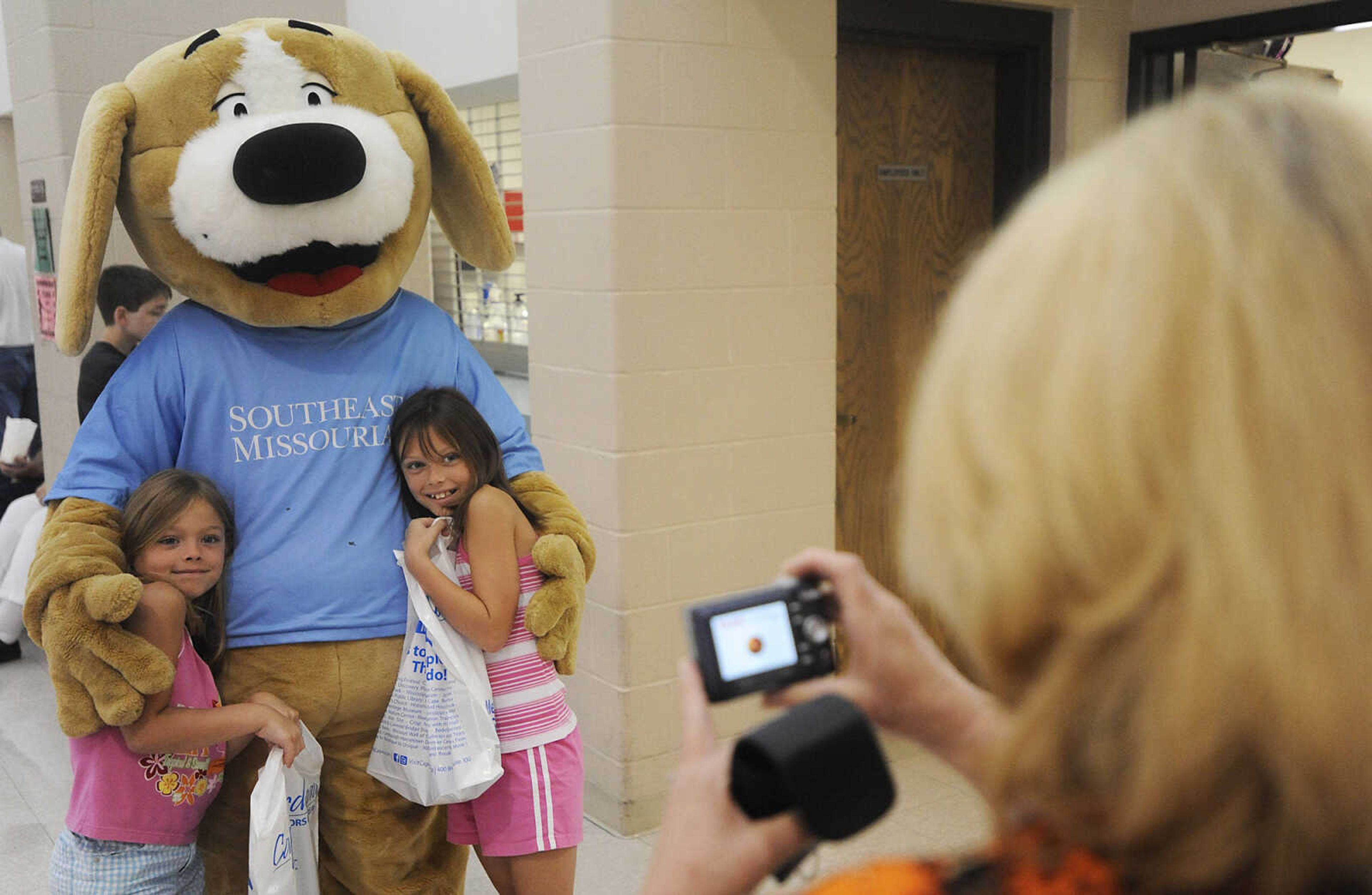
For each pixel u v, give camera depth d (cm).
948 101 396
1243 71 417
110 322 386
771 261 342
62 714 215
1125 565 49
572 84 321
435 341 259
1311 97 57
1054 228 55
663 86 316
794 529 359
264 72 227
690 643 83
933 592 55
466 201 266
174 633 218
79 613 210
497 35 454
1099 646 50
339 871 258
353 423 242
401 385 250
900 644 87
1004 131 406
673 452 332
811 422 358
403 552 239
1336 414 47
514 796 242
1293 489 47
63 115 412
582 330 330
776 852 69
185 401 233
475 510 237
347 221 226
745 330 340
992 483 52
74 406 449
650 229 320
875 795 65
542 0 327
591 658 344
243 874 250
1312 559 46
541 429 351
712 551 343
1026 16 384
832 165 350
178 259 230
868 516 399
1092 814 52
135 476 232
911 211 394
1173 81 402
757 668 83
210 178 219
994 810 59
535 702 242
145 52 423
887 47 379
